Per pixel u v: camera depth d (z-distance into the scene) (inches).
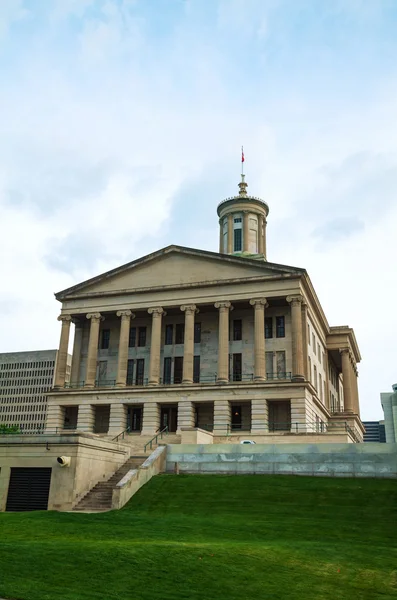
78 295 2827.3
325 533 1067.3
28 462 1507.1
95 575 706.8
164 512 1279.5
